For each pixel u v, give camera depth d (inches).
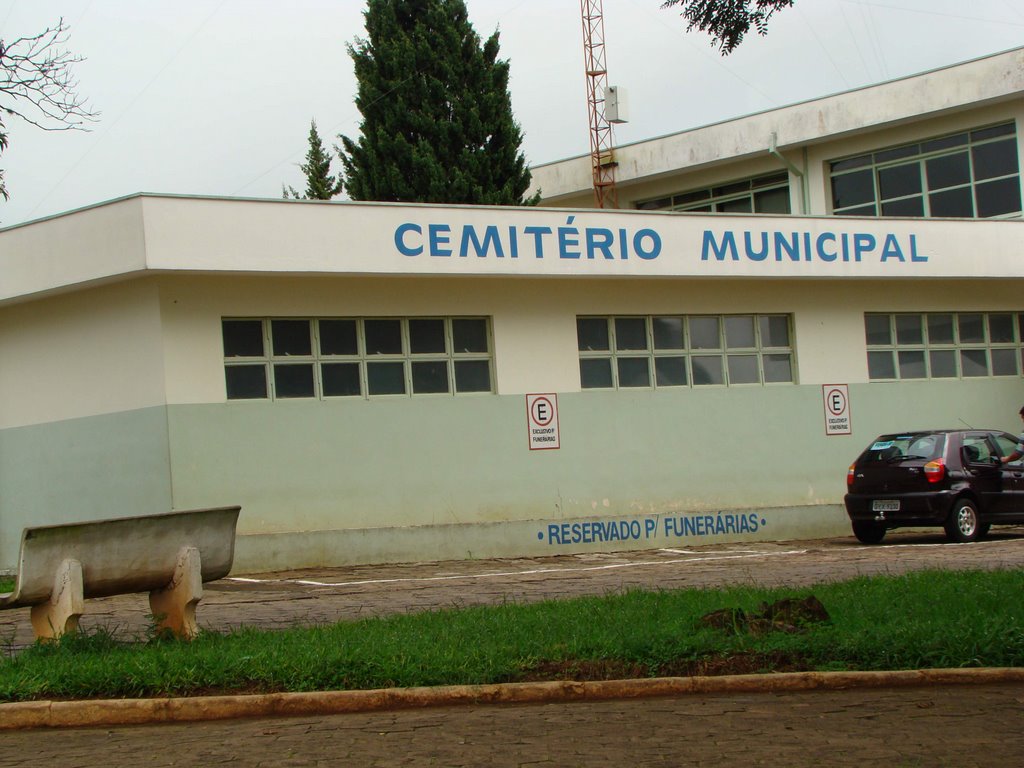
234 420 716.7
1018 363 1010.1
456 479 781.3
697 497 859.4
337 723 294.7
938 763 253.3
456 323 797.2
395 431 765.3
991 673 334.6
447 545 760.3
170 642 371.2
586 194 1417.3
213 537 396.5
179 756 264.7
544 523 793.6
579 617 396.5
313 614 483.2
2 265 725.3
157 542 379.9
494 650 339.3
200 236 684.7
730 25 499.8
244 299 724.7
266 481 723.4
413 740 275.9
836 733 280.1
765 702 314.0
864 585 464.8
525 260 775.7
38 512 749.9
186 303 707.4
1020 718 291.7
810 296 917.2
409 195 1310.3
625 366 849.5
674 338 869.8
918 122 1198.3
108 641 365.4
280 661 323.0
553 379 817.5
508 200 1332.4
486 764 254.8
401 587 595.8
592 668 331.6
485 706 313.0
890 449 798.5
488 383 802.8
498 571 680.4
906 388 952.9
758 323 903.1
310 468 737.6
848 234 893.8
